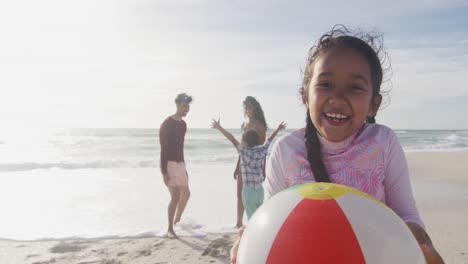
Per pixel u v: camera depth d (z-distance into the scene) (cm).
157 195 862
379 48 188
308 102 177
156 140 3356
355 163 170
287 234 126
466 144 3000
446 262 434
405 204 173
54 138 3775
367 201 135
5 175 1196
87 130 6631
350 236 121
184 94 612
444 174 1153
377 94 175
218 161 1622
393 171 174
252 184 566
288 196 142
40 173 1242
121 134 4912
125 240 545
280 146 189
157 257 479
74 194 869
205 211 709
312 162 173
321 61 163
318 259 118
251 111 638
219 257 477
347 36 166
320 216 127
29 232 583
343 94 157
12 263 464
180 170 592
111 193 886
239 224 609
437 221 611
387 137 175
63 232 582
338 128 161
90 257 481
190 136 4122
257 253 128
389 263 120
